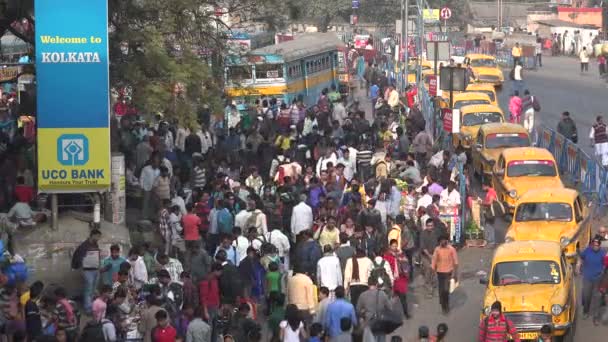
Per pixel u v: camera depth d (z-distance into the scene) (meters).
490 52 83.19
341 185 28.42
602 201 31.64
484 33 107.75
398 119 42.44
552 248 22.34
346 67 59.53
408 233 24.94
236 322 18.55
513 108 44.94
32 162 28.55
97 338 17.45
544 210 27.25
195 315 18.72
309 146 34.41
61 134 24.03
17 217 24.48
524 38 98.19
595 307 22.98
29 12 28.00
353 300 21.12
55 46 23.81
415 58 62.22
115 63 27.70
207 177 30.30
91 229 24.38
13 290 18.70
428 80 52.75
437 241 24.72
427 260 24.78
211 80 29.78
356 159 33.12
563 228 26.61
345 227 24.23
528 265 21.75
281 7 32.75
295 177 29.11
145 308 19.03
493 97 48.53
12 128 33.56
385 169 30.70
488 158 35.31
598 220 31.09
